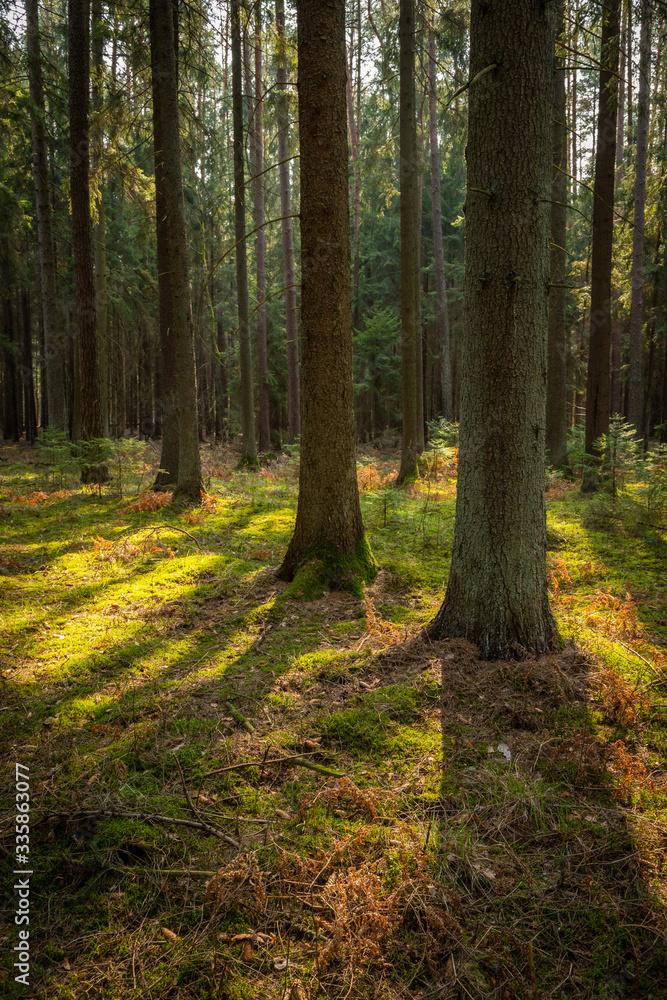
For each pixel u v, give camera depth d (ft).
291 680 12.67
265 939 7.11
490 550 12.70
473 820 8.74
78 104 35.19
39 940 7.20
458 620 13.35
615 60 24.68
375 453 70.23
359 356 76.38
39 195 47.24
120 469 38.52
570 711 10.96
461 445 13.15
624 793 9.14
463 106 43.73
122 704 12.01
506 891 7.57
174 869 8.02
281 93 42.11
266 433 69.82
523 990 6.45
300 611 16.83
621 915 7.27
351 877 7.55
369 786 9.46
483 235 12.04
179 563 21.49
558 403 38.65
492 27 11.48
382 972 6.73
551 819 8.72
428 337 89.66
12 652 14.34
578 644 13.26
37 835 8.64
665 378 63.16
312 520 18.95
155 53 32.45
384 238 86.58
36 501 32.86
